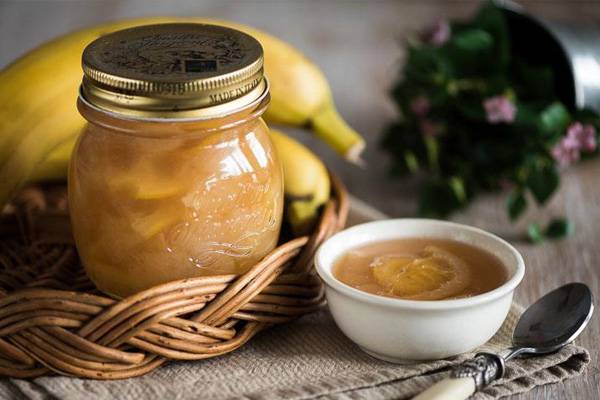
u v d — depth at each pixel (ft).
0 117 2.28
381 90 3.42
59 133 2.31
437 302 2.00
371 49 3.78
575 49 2.91
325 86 2.57
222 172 2.02
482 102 2.82
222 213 2.03
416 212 2.81
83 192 2.04
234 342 2.09
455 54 2.92
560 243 2.63
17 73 2.33
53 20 3.82
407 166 2.92
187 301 2.03
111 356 2.02
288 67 2.52
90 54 2.03
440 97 2.85
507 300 2.06
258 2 4.28
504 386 2.03
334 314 2.10
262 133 2.09
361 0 4.33
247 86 2.01
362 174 2.97
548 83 2.87
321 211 2.32
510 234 2.68
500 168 2.83
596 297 2.38
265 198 2.07
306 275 2.17
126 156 2.00
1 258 2.29
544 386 2.07
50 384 2.01
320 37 3.88
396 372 2.03
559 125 2.77
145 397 2.00
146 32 2.14
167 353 2.04
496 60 2.91
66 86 2.32
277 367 2.09
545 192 2.72
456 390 1.93
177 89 1.95
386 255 2.16
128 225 2.02
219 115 1.98
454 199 2.77
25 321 2.01
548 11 3.96
